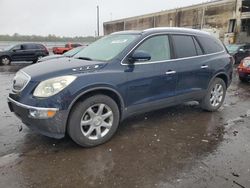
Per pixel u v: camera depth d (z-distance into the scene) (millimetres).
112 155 3730
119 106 4234
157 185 3033
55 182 3084
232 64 6121
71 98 3598
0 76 12344
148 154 3771
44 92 3553
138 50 4363
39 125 3623
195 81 5227
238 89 8812
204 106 5691
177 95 4945
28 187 2988
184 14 42281
